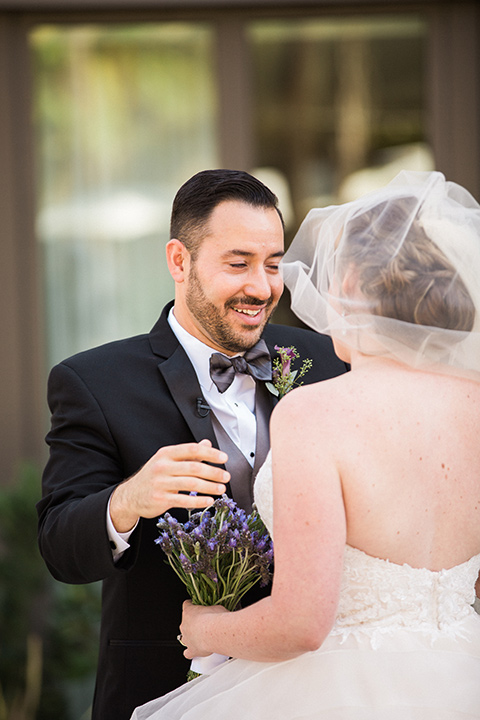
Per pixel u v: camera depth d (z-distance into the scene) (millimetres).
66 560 2199
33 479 4535
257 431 2479
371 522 1800
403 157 5109
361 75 5078
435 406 1877
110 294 5223
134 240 5211
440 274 1896
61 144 5145
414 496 1831
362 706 1845
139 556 2371
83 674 4516
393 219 1942
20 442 5055
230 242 2371
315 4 4969
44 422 5121
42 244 5160
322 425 1792
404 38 5062
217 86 5090
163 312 2646
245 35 5062
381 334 1881
